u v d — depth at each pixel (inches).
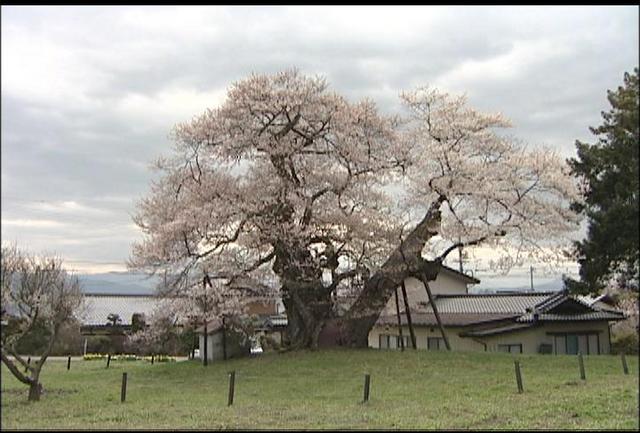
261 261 873.5
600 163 802.2
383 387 642.8
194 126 879.1
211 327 954.7
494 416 446.9
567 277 858.8
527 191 852.0
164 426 435.8
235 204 847.7
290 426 424.2
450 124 888.3
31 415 517.0
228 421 452.8
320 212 855.7
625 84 809.5
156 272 853.2
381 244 849.5
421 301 1115.9
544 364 757.9
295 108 864.3
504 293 1322.6
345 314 914.1
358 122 873.5
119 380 786.8
